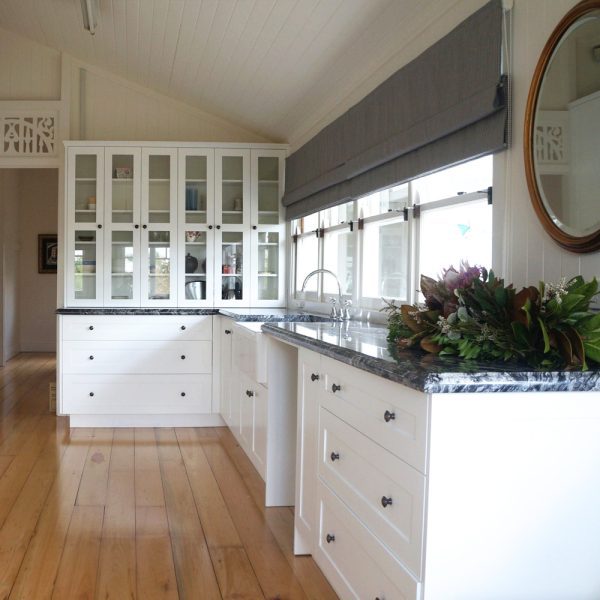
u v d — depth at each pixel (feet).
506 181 7.39
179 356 16.31
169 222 17.29
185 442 14.97
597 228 5.75
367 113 11.16
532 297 5.45
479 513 4.86
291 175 16.74
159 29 14.23
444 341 5.77
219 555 8.79
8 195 28.50
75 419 16.34
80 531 9.54
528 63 6.96
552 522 4.95
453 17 8.61
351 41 11.21
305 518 8.30
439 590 4.83
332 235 14.65
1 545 9.02
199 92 17.13
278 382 10.59
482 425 4.84
